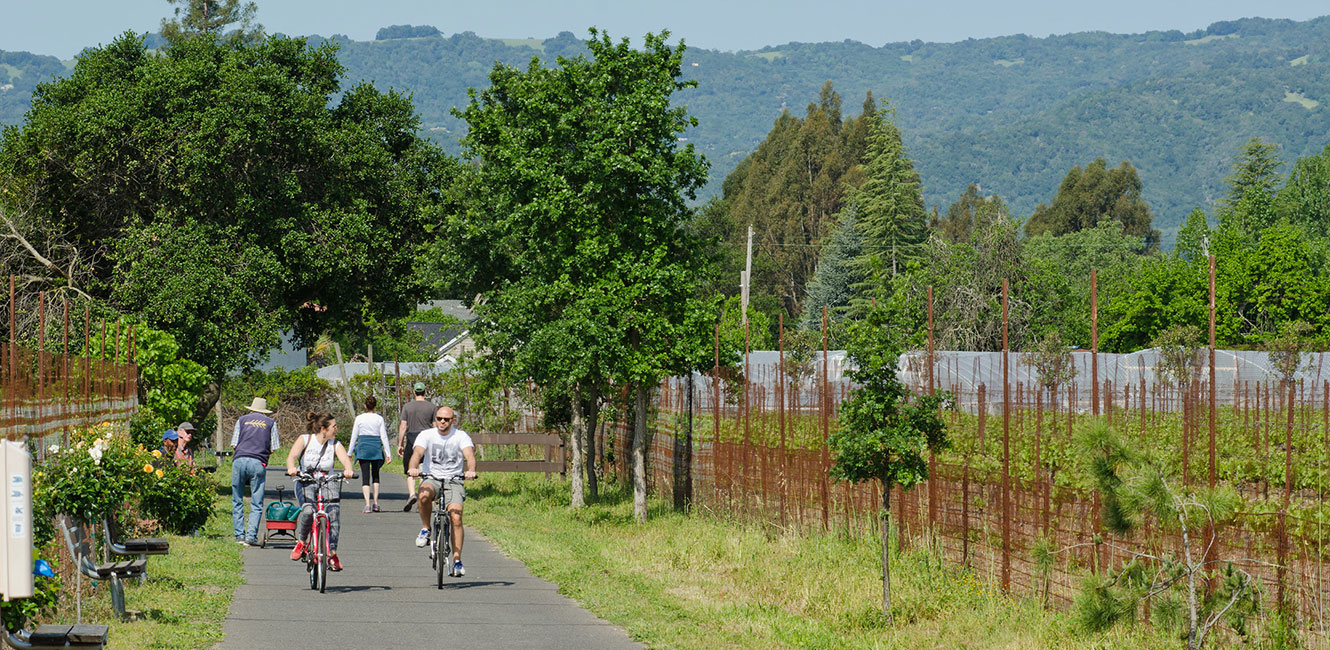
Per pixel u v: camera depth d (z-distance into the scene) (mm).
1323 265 117938
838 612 19516
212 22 101750
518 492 42094
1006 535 18984
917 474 19297
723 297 32531
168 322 39531
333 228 42562
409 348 108938
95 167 41062
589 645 16984
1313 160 155625
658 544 27031
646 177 30516
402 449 38000
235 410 75875
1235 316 100000
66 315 27109
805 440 28625
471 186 39156
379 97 46281
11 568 11688
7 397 20062
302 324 47250
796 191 196125
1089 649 15516
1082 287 147500
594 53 31656
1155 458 15273
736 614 19531
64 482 18703
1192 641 13867
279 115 41250
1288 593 15312
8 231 46469
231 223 41500
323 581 20938
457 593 21406
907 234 153750
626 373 31172
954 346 92438
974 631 17703
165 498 26172
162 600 19125
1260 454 30578
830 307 150125
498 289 39188
